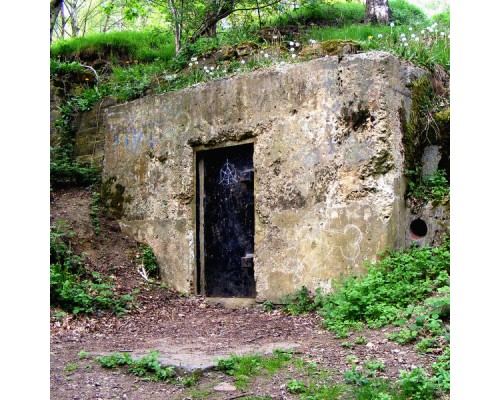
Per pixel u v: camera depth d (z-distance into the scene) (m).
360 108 6.77
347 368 4.34
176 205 8.49
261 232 7.47
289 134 7.32
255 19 14.95
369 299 5.84
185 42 12.98
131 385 4.20
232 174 8.05
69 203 9.48
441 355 4.32
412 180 7.01
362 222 6.63
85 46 14.85
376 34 12.05
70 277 7.38
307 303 6.86
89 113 11.17
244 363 4.50
